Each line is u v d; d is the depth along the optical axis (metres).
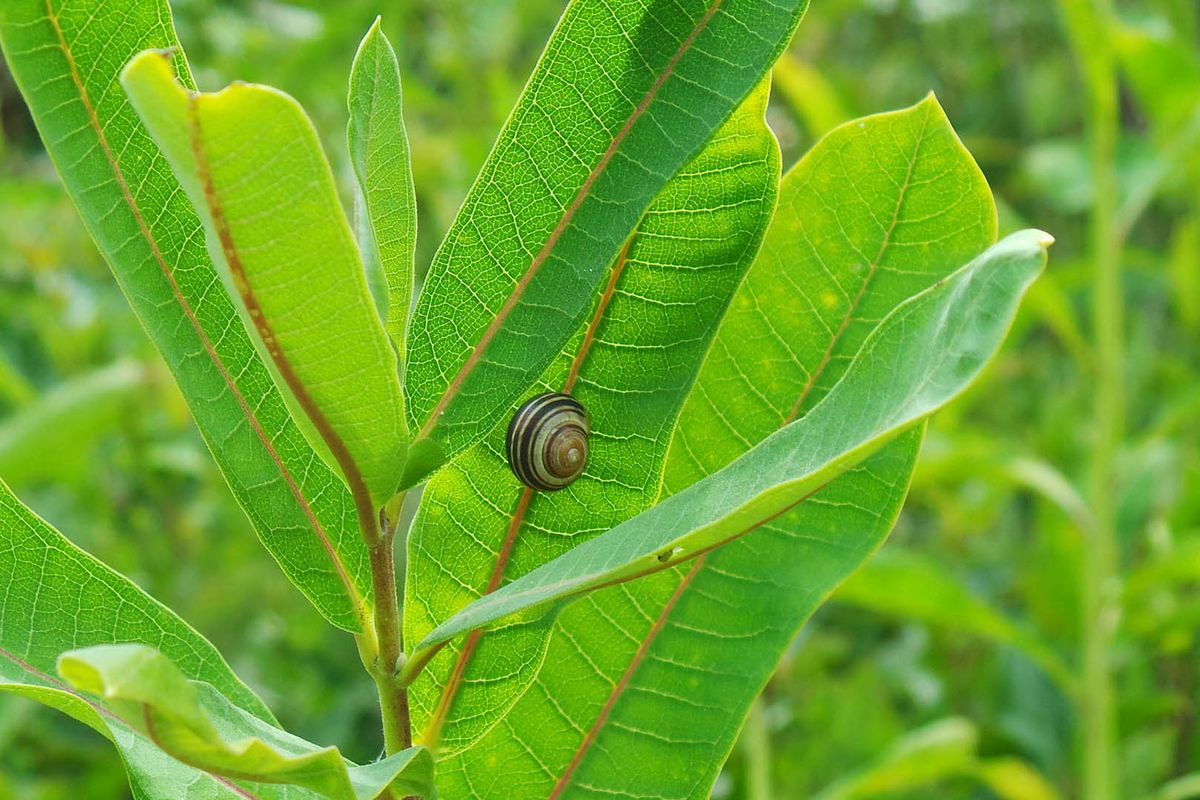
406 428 0.53
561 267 0.57
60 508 1.62
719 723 0.62
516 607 0.54
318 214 0.49
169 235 0.56
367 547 0.56
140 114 0.48
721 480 0.53
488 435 0.59
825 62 2.42
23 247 1.70
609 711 0.62
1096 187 1.32
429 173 1.60
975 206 0.61
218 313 0.57
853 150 0.61
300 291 0.50
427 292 0.57
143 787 0.58
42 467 1.43
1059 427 1.96
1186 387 1.93
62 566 0.60
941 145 0.61
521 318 0.57
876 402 0.52
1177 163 1.37
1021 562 1.78
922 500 2.00
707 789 0.62
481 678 0.60
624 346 0.60
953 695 1.66
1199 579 1.22
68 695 0.57
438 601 0.60
